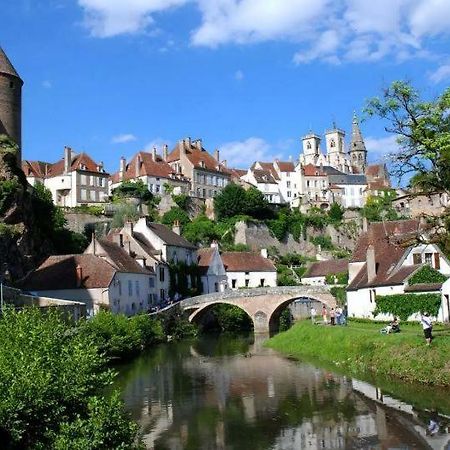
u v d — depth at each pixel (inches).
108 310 2129.7
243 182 5103.3
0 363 654.5
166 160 4872.0
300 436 871.7
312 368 1472.7
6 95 2842.0
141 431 933.2
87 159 4163.4
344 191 5861.2
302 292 2647.6
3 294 1739.7
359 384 1205.7
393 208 4948.3
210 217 4392.2
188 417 1016.9
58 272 2313.0
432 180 1208.8
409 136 1204.5
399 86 1179.9
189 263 3380.9
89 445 614.9
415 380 1163.3
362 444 816.9
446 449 773.9
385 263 2038.6
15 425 609.3
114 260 2508.6
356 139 7514.8
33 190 2952.8
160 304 2807.6
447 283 1649.9
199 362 1721.2
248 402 1115.9
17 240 2437.3
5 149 2573.8
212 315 3068.4
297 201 5211.6
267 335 2637.8
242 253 3838.6
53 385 658.2
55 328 788.0
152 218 4050.2
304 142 7313.0
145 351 2034.9
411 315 1770.4
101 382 724.7
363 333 1577.3
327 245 4670.3
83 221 3624.5
